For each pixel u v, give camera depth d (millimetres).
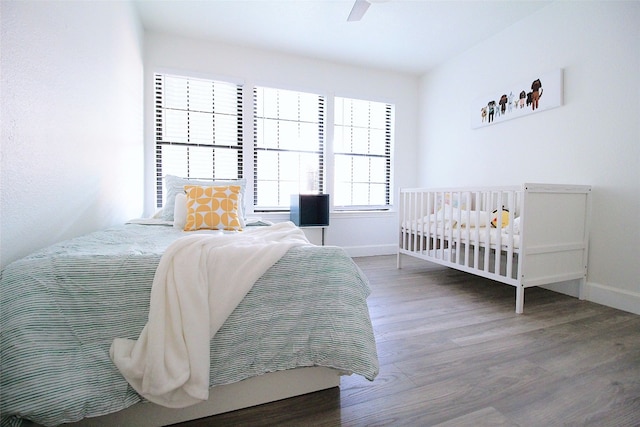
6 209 938
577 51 2293
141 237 1497
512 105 2797
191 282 906
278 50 3342
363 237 3881
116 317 864
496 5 2496
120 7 2133
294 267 1055
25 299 783
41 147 1160
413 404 1071
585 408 1058
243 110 3289
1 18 899
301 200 3266
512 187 2043
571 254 2176
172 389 818
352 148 3875
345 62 3650
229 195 2252
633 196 2000
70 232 1438
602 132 2150
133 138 2531
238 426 966
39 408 713
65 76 1354
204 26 2859
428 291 2412
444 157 3674
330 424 974
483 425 970
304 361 1036
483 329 1710
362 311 1075
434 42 3148
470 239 2441
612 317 1896
